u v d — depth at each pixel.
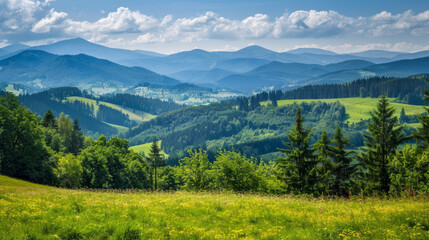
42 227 9.26
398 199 16.34
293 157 36.28
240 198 18.16
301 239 9.20
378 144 34.97
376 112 37.78
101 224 10.02
